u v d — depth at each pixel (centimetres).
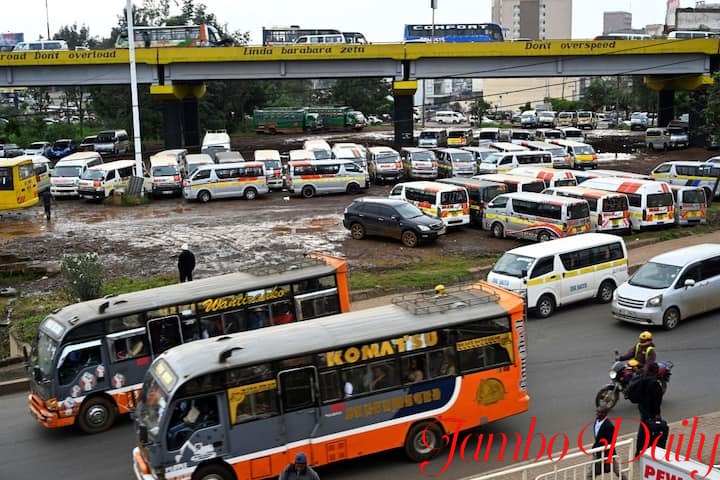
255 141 7375
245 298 1628
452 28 6031
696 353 1831
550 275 2188
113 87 8369
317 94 11394
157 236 3319
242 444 1204
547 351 1892
